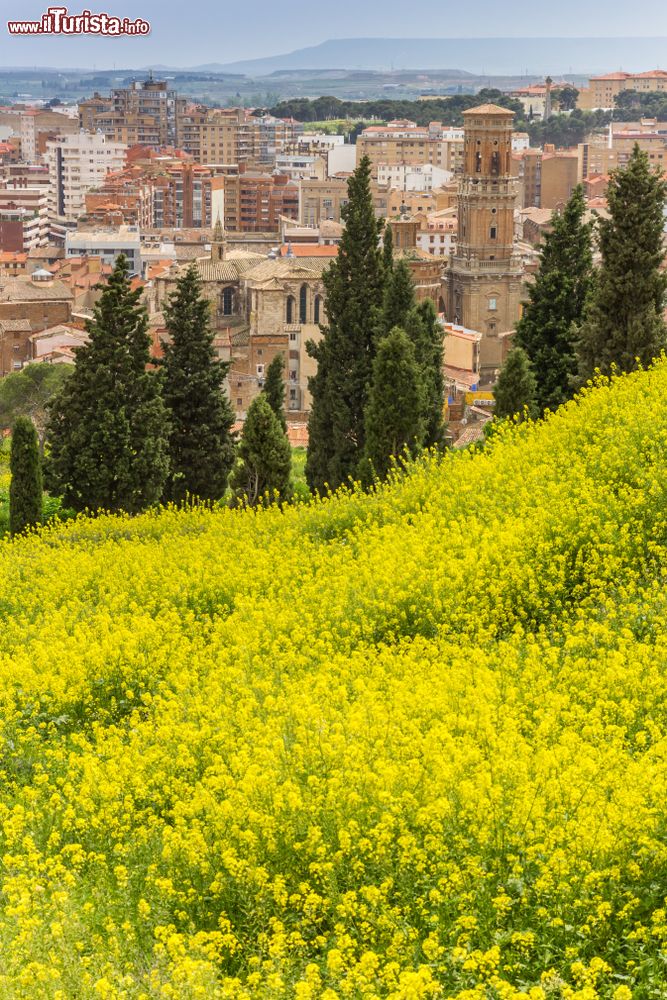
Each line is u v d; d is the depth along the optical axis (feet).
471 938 43.52
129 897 49.39
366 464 153.79
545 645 71.36
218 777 54.19
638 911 44.16
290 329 581.94
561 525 86.74
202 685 74.23
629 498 88.28
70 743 71.15
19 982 41.45
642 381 119.03
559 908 43.52
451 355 562.66
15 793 62.44
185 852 50.62
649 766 49.39
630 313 159.63
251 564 98.07
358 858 47.29
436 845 46.11
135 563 102.22
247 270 633.61
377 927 44.04
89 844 54.44
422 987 38.55
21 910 45.75
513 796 48.70
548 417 119.44
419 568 84.23
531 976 42.19
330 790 50.11
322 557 94.94
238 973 43.98
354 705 61.21
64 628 89.04
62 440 175.63
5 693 74.28
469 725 57.16
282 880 46.93
